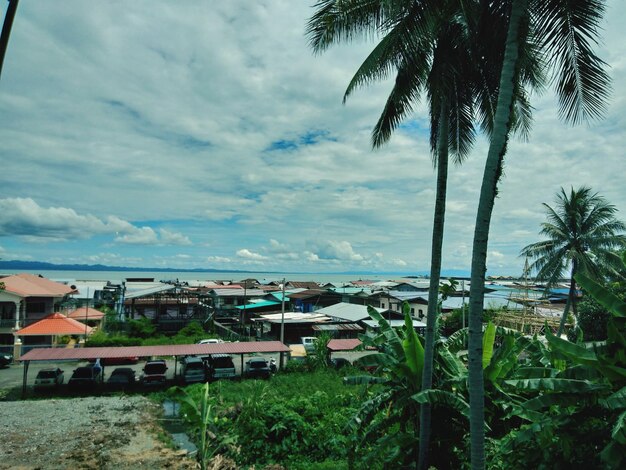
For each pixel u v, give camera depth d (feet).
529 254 104.06
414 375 35.83
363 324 135.54
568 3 24.40
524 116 37.01
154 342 127.65
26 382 88.28
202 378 90.53
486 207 24.16
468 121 39.60
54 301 136.56
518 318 114.01
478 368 23.72
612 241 94.84
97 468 47.16
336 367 102.27
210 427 53.01
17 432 59.06
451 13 30.01
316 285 286.46
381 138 37.70
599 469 24.53
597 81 25.58
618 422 21.21
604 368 25.30
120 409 71.92
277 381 86.53
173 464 47.85
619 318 26.50
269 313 170.50
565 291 199.62
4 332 116.16
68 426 62.13
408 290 208.95
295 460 49.24
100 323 152.15
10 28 21.11
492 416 35.19
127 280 327.26
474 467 23.29
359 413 36.29
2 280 134.10
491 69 32.24
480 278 24.02
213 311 181.37
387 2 25.98
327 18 30.09
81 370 86.28
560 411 29.14
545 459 26.61
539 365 37.32
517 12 24.22
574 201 99.96
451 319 136.05
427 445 32.83
